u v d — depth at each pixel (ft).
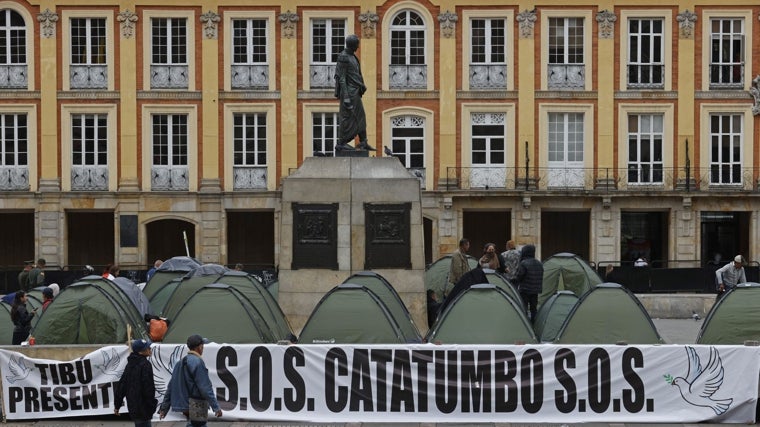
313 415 55.72
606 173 145.28
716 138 146.41
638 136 146.41
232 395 55.83
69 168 145.69
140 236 145.69
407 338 67.10
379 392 55.57
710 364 55.21
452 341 61.57
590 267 95.81
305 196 75.41
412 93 145.59
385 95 145.79
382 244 75.15
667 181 145.69
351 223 75.20
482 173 145.89
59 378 56.70
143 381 47.47
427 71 145.89
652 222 157.99
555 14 145.59
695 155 145.89
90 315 64.44
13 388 56.75
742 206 144.87
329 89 145.69
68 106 145.38
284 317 72.79
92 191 145.28
